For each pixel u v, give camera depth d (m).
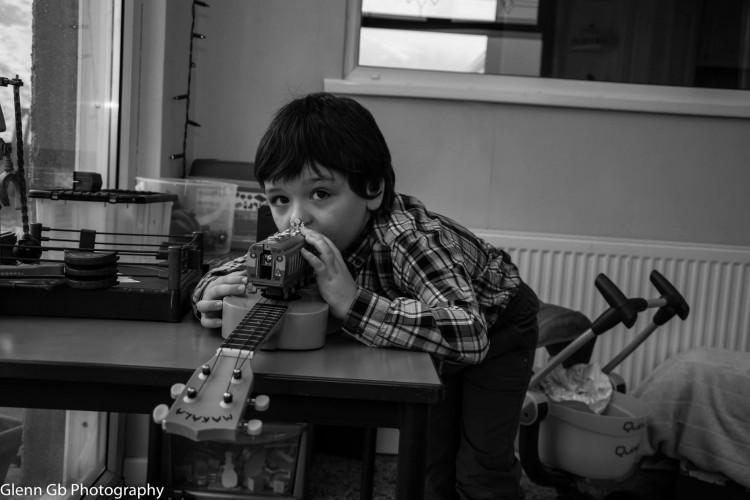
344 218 0.99
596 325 1.67
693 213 2.33
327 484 2.00
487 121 2.29
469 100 2.27
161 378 0.73
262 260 0.86
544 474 1.72
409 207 1.15
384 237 1.06
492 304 1.31
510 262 1.45
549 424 1.74
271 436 1.77
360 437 2.19
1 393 0.76
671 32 2.36
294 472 1.81
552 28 2.35
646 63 2.37
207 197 1.77
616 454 1.67
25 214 1.09
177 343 0.85
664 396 1.94
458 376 1.49
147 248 1.41
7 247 1.00
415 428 0.76
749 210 2.33
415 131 2.28
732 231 2.34
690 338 2.26
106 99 1.73
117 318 0.95
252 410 0.77
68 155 1.53
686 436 1.87
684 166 2.32
